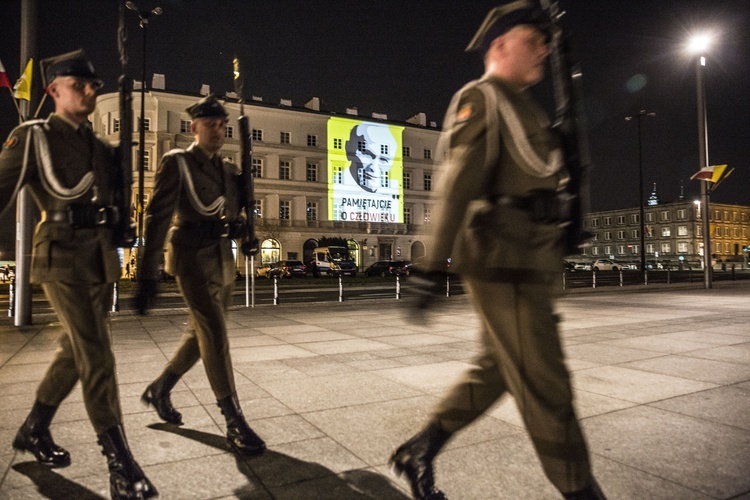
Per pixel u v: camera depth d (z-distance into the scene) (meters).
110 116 43.09
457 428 2.25
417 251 64.38
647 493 2.52
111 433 2.48
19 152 2.42
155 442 3.24
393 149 62.91
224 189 3.23
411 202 64.25
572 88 2.07
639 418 3.69
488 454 3.02
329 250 45.50
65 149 2.48
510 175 1.91
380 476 2.75
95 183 2.56
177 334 8.10
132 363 5.73
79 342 2.46
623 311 11.41
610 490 2.55
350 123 60.06
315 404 4.08
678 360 5.75
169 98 49.00
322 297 18.28
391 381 4.84
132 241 2.74
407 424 3.60
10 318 10.09
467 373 2.26
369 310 12.34
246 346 6.86
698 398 4.20
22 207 9.38
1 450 3.13
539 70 2.08
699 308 12.08
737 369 5.28
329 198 58.56
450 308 12.62
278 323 9.59
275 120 56.03
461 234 1.92
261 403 4.11
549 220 1.93
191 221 3.12
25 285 9.42
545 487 2.59
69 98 2.54
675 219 93.38
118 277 2.65
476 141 1.85
